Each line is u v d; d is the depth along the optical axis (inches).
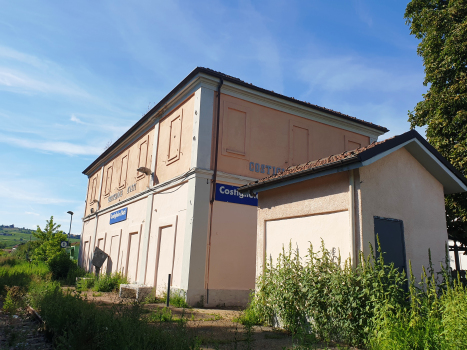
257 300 304.7
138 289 465.1
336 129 624.4
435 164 287.1
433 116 462.9
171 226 521.3
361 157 233.8
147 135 693.9
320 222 271.1
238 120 518.6
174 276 478.9
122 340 175.3
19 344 225.0
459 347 155.8
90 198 1111.0
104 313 236.2
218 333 256.8
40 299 338.6
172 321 301.3
